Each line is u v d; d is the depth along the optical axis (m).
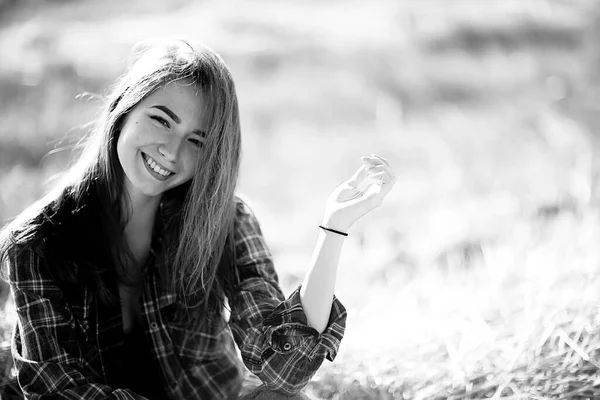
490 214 4.77
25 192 5.04
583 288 2.83
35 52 8.37
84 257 2.14
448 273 3.82
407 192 5.83
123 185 2.16
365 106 8.15
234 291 2.23
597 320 2.58
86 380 2.05
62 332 2.09
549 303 2.76
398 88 8.63
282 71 8.84
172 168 2.08
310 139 7.39
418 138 7.27
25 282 2.07
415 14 10.16
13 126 6.52
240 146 2.17
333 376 2.62
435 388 2.47
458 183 5.80
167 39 2.20
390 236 4.79
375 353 2.72
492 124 7.43
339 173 6.68
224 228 2.18
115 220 2.17
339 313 2.10
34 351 2.05
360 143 7.24
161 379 2.25
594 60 8.85
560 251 3.46
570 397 2.32
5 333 2.63
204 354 2.30
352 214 2.06
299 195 6.16
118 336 2.19
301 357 2.04
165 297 2.21
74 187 2.17
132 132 2.07
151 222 2.25
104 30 9.13
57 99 7.20
